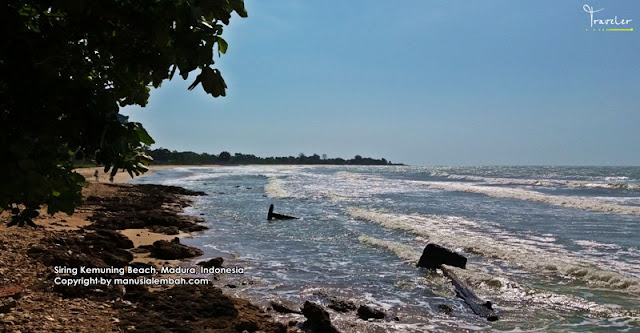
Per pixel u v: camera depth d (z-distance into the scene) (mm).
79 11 1675
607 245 14320
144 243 13695
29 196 1700
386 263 12305
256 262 12219
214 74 2072
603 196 34156
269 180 59375
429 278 10711
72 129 1900
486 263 12117
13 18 1748
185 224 18219
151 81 2547
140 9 1904
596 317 7977
